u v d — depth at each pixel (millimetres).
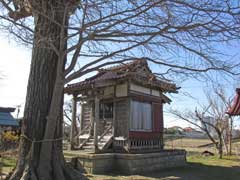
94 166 12453
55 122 7148
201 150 28969
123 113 14953
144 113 15750
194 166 16156
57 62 7582
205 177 12531
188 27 6418
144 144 15445
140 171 13148
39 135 7262
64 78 6953
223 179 12227
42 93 7453
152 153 14219
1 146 12164
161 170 14086
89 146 15180
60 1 6645
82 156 12875
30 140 7215
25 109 7508
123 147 14492
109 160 13141
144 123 15664
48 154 7137
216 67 6836
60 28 7094
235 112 12656
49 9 6805
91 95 15039
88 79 15977
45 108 7422
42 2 6535
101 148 14406
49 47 6973
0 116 24609
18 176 6883
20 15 6898
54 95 7000
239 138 31016
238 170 14867
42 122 7336
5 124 23812
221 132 24531
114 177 11500
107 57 7090
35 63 7617
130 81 14617
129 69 8602
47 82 7516
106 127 15672
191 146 35594
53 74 7613
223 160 19656
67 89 15680
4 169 9914
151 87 16109
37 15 7023
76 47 6793
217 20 6270
